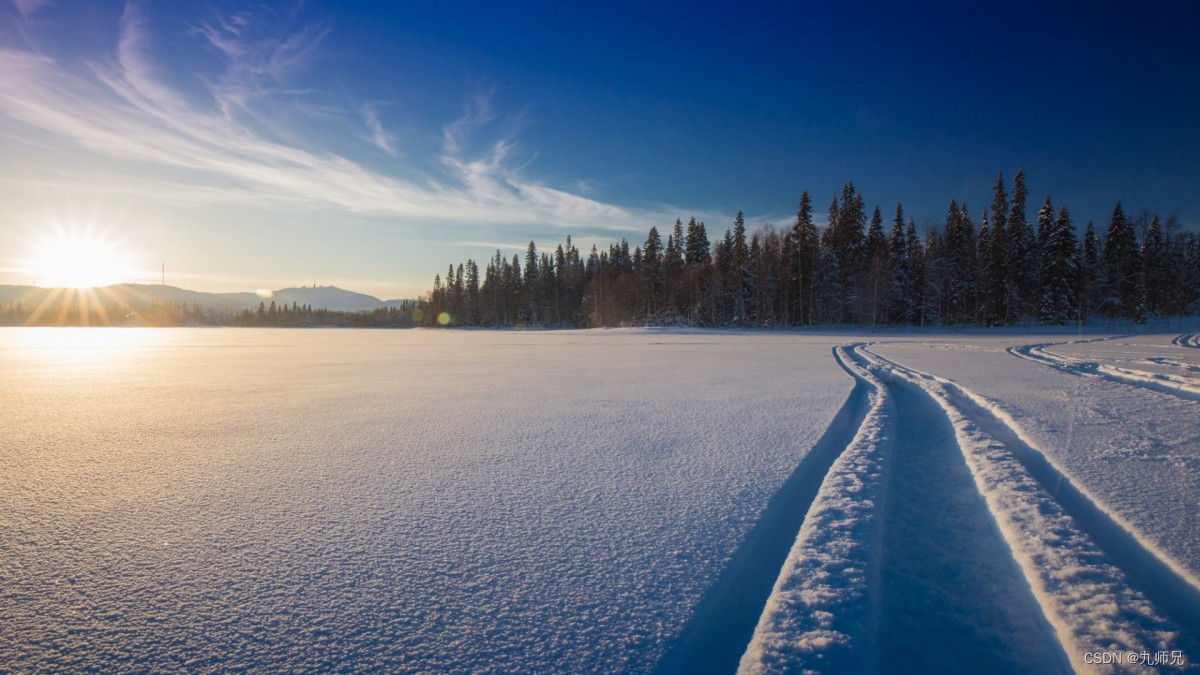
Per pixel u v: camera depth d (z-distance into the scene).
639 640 1.96
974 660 1.96
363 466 4.21
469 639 1.96
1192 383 8.20
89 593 2.25
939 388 8.41
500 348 22.23
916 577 2.55
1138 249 43.81
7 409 6.92
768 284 45.44
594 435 5.29
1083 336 29.72
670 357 16.11
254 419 6.18
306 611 2.13
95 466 4.22
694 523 3.04
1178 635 1.91
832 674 1.74
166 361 15.14
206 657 1.84
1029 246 44.00
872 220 46.81
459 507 3.30
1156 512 3.09
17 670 1.75
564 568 2.50
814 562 2.47
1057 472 3.91
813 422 5.91
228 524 3.03
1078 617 2.05
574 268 72.06
